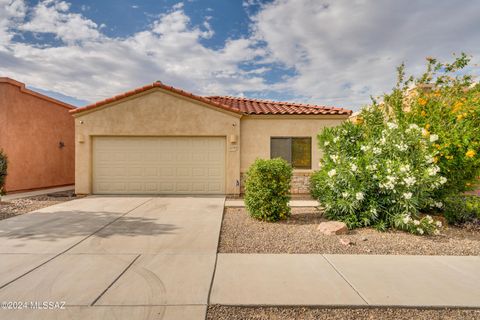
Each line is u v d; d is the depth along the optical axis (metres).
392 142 6.73
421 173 6.26
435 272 4.19
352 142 7.64
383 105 8.76
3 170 9.48
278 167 7.31
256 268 4.30
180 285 3.71
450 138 6.96
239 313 3.14
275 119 11.65
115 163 11.57
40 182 14.06
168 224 6.89
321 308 3.25
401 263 4.54
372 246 5.39
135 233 6.10
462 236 6.10
